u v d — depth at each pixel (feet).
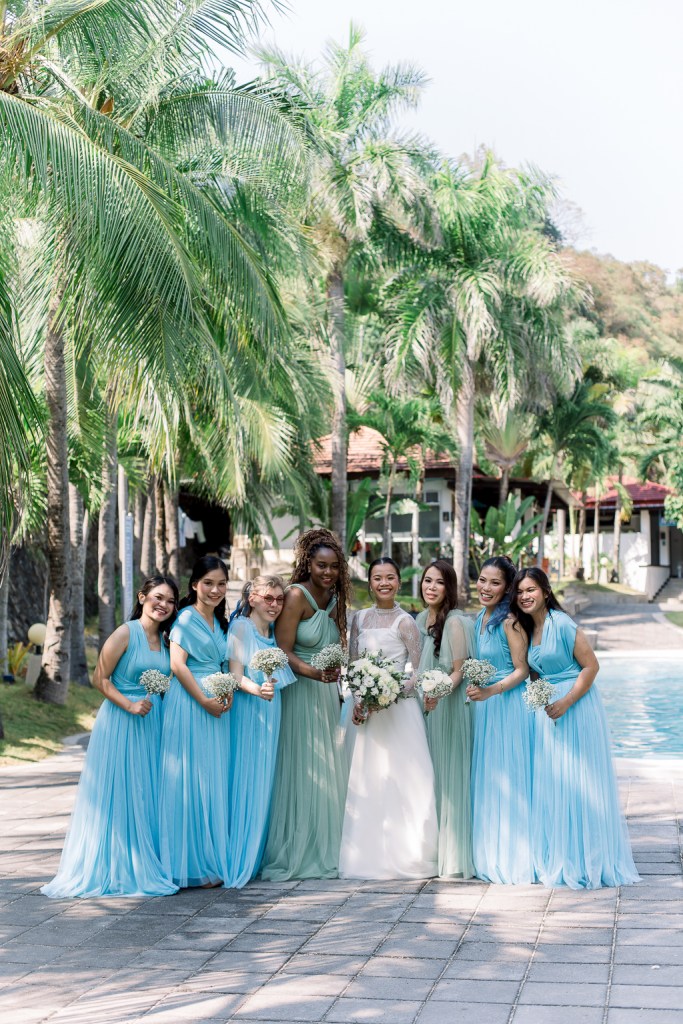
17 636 63.93
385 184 66.69
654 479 140.26
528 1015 12.86
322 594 20.58
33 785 29.73
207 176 38.78
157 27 30.94
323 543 20.43
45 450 46.19
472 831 19.44
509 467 98.37
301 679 20.36
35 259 33.40
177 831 19.16
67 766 33.27
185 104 36.09
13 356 23.20
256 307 32.99
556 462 109.91
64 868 19.27
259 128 36.86
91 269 27.17
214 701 19.30
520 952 15.11
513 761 19.24
